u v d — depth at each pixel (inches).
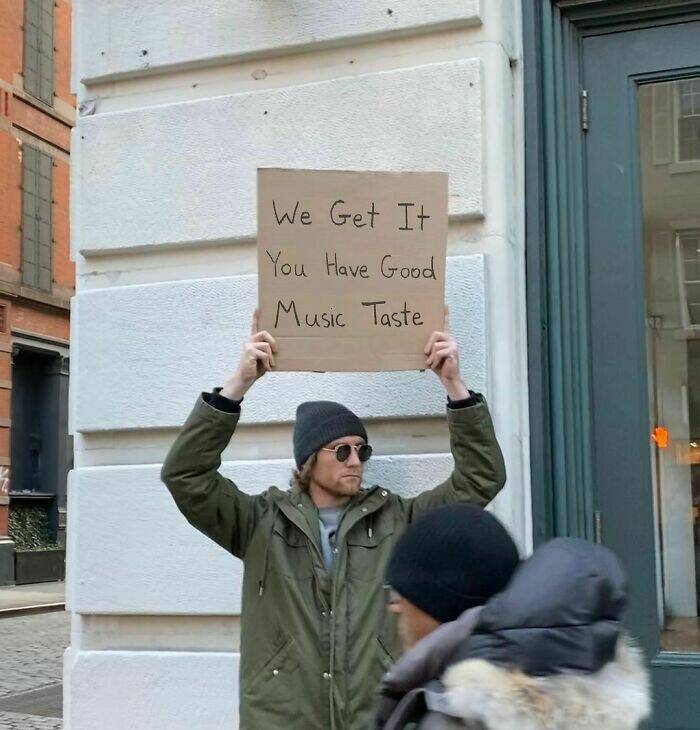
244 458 148.3
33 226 836.6
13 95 820.6
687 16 142.8
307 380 144.2
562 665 52.1
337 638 105.4
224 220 152.2
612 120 145.1
